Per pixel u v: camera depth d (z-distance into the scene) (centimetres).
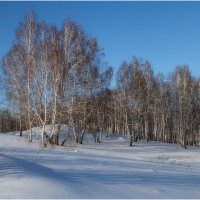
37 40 3522
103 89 4822
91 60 4231
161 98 7106
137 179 1130
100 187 967
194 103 6838
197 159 3011
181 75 6119
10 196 838
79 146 4191
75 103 3656
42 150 2295
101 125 5738
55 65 3384
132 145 5275
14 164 1301
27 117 3625
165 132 7281
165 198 884
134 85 5569
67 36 3531
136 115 5616
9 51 3644
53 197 836
